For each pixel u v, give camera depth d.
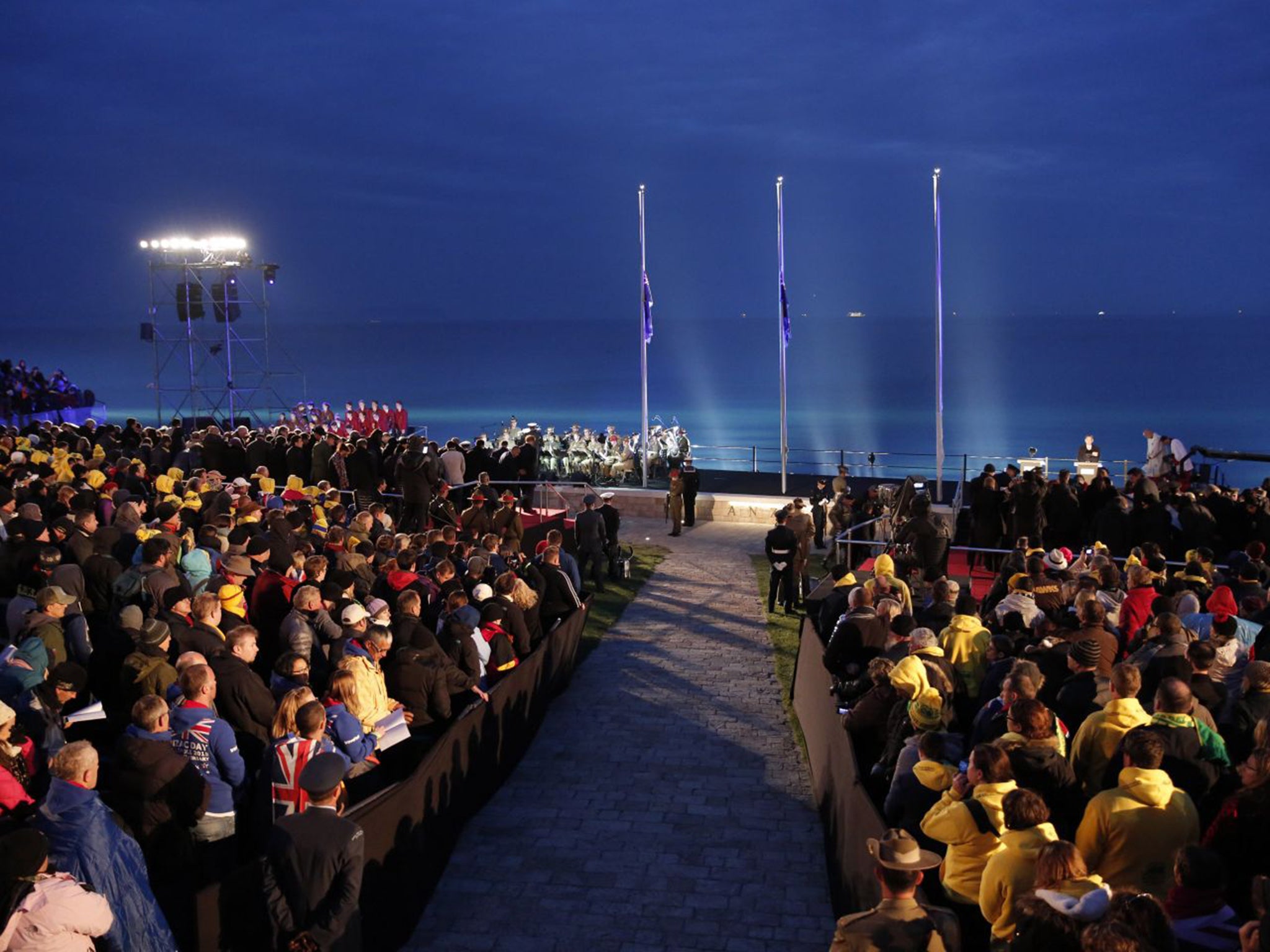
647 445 29.92
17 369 37.12
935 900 6.41
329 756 6.07
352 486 21.98
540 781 11.12
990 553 17.95
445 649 10.34
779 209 26.48
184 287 36.34
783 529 17.41
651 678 14.48
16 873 5.05
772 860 9.45
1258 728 6.22
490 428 87.25
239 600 10.05
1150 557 12.89
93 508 13.38
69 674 7.51
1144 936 4.16
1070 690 7.71
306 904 5.79
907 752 7.03
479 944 8.06
